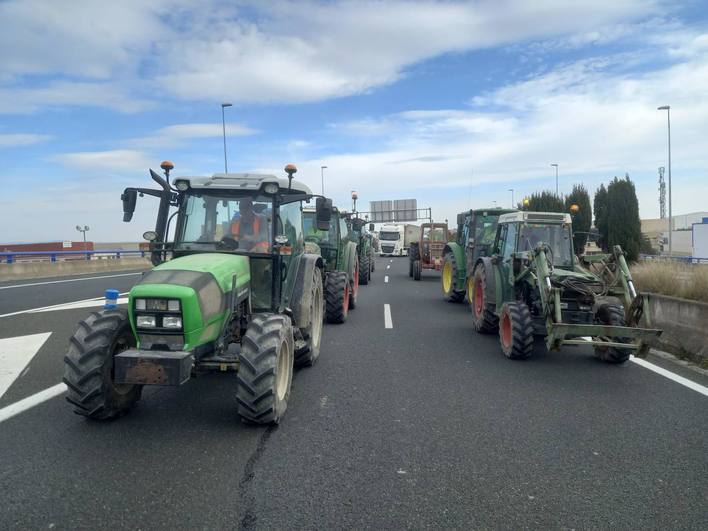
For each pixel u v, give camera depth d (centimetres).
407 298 1567
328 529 329
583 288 788
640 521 343
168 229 630
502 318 823
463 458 436
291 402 577
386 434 487
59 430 483
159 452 439
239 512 347
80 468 406
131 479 390
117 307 533
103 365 480
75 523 331
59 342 848
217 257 564
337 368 730
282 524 334
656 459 437
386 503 362
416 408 562
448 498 370
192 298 466
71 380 475
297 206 733
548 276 750
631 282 761
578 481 397
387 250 4562
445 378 683
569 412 553
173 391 607
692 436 487
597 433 494
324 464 421
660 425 516
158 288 464
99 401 482
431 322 1132
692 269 1037
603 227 2920
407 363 762
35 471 400
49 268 2195
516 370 729
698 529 334
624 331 697
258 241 625
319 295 783
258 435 481
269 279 618
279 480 393
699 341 795
